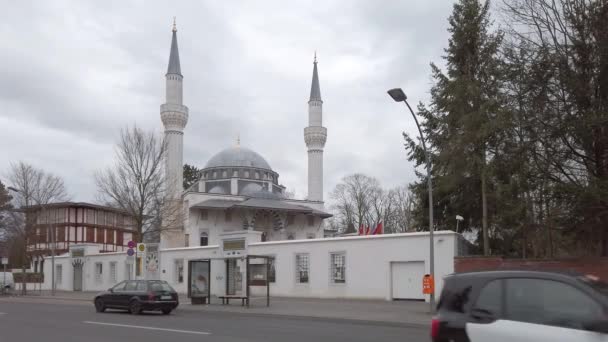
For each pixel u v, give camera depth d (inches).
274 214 2982.3
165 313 919.0
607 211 809.5
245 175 3373.5
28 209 1862.7
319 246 1304.1
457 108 1119.0
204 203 2807.6
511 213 985.5
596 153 855.7
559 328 243.8
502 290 267.4
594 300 240.4
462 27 1173.7
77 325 695.1
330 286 1272.1
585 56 857.5
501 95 957.8
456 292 283.6
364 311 912.9
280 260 1370.6
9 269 2691.9
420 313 865.5
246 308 1000.9
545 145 868.6
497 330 259.8
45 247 2425.0
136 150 1568.7
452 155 1095.6
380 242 1200.2
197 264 1128.2
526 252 1332.4
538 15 908.0
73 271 2004.2
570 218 856.3
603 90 837.8
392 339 558.3
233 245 1135.0
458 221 1328.7
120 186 1566.2
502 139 965.8
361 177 3563.0
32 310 989.2
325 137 3238.2
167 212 1733.5
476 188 1237.7
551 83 868.6
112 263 1851.6
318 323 745.6
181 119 2726.4
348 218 3513.8
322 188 3216.0
